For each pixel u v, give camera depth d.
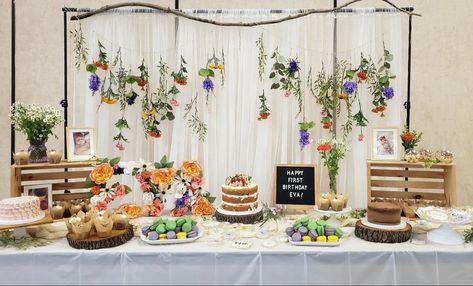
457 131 2.74
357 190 2.45
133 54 2.44
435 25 2.72
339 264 1.67
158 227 1.79
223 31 2.45
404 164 2.22
